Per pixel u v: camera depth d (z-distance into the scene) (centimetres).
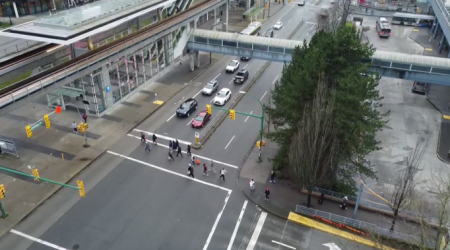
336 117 3288
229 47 6022
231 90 5922
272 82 6262
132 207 3541
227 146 4512
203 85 6050
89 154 4259
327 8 9681
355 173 3616
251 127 4912
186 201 3641
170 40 6125
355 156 3962
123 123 4897
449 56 6488
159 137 4634
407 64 4991
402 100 5628
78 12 4753
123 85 5366
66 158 4172
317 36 4231
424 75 5006
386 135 4731
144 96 5612
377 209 3484
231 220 3434
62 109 5125
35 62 4484
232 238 3244
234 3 10181
